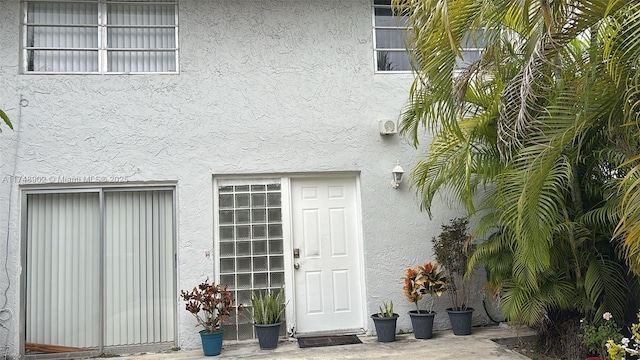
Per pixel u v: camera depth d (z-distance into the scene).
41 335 6.52
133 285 6.77
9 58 6.66
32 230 6.62
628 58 3.73
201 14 7.13
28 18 6.89
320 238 7.29
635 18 3.50
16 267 6.46
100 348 6.55
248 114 7.09
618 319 5.43
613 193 5.16
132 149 6.79
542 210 4.53
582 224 5.40
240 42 7.18
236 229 7.08
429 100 4.90
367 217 7.25
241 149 7.03
